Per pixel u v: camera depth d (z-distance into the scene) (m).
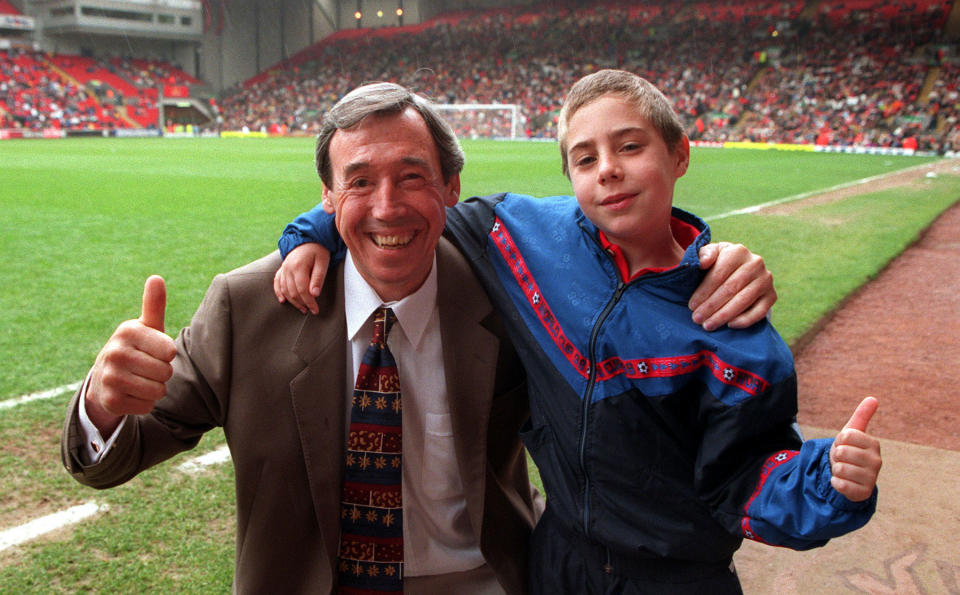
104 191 14.51
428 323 1.72
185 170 19.88
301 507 1.70
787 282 7.39
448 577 1.84
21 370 4.57
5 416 3.88
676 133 1.54
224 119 52.88
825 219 11.87
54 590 2.44
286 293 1.67
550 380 1.65
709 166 24.00
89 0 48.00
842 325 6.20
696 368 1.47
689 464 1.55
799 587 2.60
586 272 1.65
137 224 10.48
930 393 4.65
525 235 1.79
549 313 1.67
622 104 1.49
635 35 52.09
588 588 1.68
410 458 1.74
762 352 1.40
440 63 55.12
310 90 54.88
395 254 1.56
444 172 1.66
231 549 2.72
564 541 1.74
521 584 1.85
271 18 59.69
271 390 1.66
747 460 1.44
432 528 1.81
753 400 1.39
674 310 1.51
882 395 4.62
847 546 2.85
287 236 1.72
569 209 1.82
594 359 1.56
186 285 6.86
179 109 52.66
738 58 47.66
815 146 36.91
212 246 8.91
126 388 1.35
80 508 3.00
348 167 1.52
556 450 1.66
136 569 2.57
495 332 1.77
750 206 13.38
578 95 1.55
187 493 3.15
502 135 46.50
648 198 1.50
